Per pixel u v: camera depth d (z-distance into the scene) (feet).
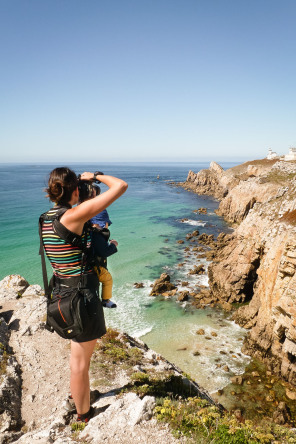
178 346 83.25
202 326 93.97
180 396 19.58
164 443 13.06
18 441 14.62
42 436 14.10
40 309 37.04
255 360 77.36
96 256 9.61
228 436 13.78
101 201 7.78
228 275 112.78
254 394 65.46
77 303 9.00
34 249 165.48
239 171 386.93
